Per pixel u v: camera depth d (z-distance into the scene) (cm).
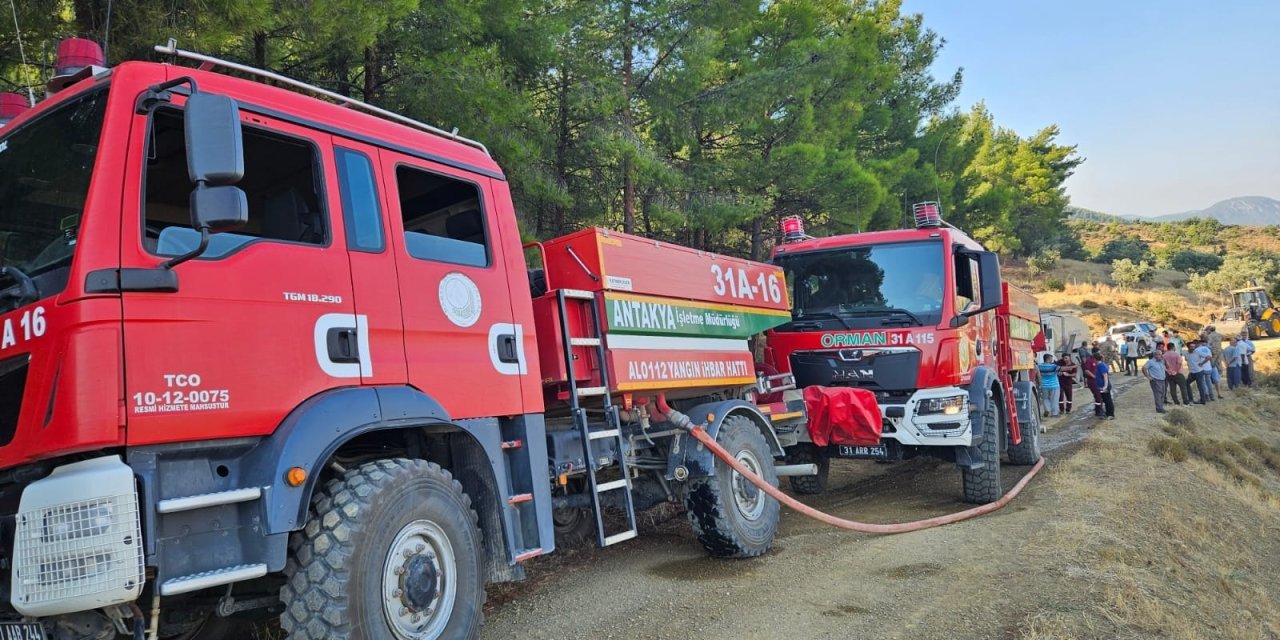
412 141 459
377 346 403
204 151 314
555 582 628
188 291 331
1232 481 1280
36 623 310
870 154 2394
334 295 388
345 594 354
